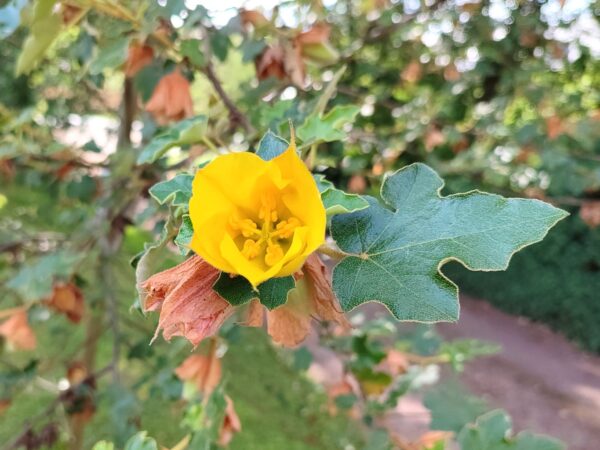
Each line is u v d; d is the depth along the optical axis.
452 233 0.15
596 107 0.90
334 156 0.47
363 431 0.72
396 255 0.15
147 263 0.17
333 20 0.67
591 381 1.17
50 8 0.29
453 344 0.44
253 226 0.13
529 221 0.14
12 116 0.46
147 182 0.42
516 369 1.19
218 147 0.31
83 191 0.47
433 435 0.37
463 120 0.76
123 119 0.52
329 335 0.43
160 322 0.14
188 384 0.33
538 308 1.45
